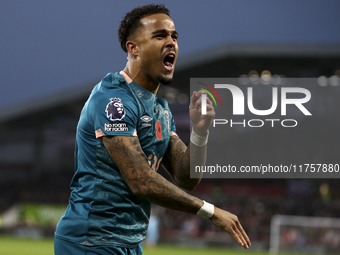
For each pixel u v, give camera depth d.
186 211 4.77
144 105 5.03
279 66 64.44
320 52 60.56
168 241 46.59
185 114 66.06
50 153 84.50
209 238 45.84
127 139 4.73
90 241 4.84
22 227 51.44
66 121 75.50
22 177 76.00
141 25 5.03
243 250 44.34
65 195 69.56
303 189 63.34
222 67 65.50
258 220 54.06
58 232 5.00
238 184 66.81
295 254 38.66
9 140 81.94
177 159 5.55
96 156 4.92
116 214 4.92
